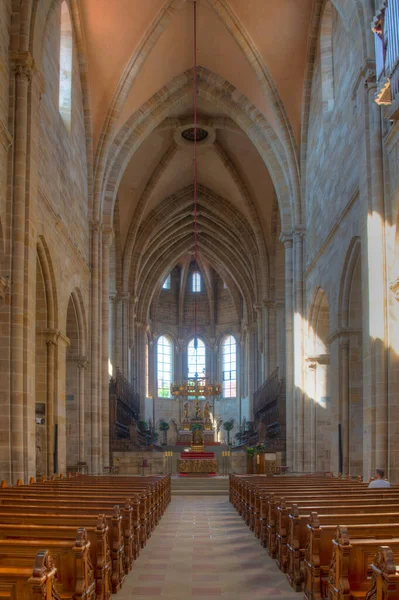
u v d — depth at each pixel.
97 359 29.41
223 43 30.58
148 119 33.22
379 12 16.11
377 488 14.18
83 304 28.22
